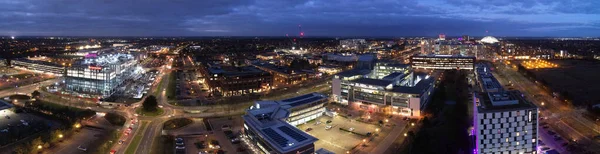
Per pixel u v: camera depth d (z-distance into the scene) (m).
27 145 178.12
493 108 168.12
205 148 186.88
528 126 167.00
